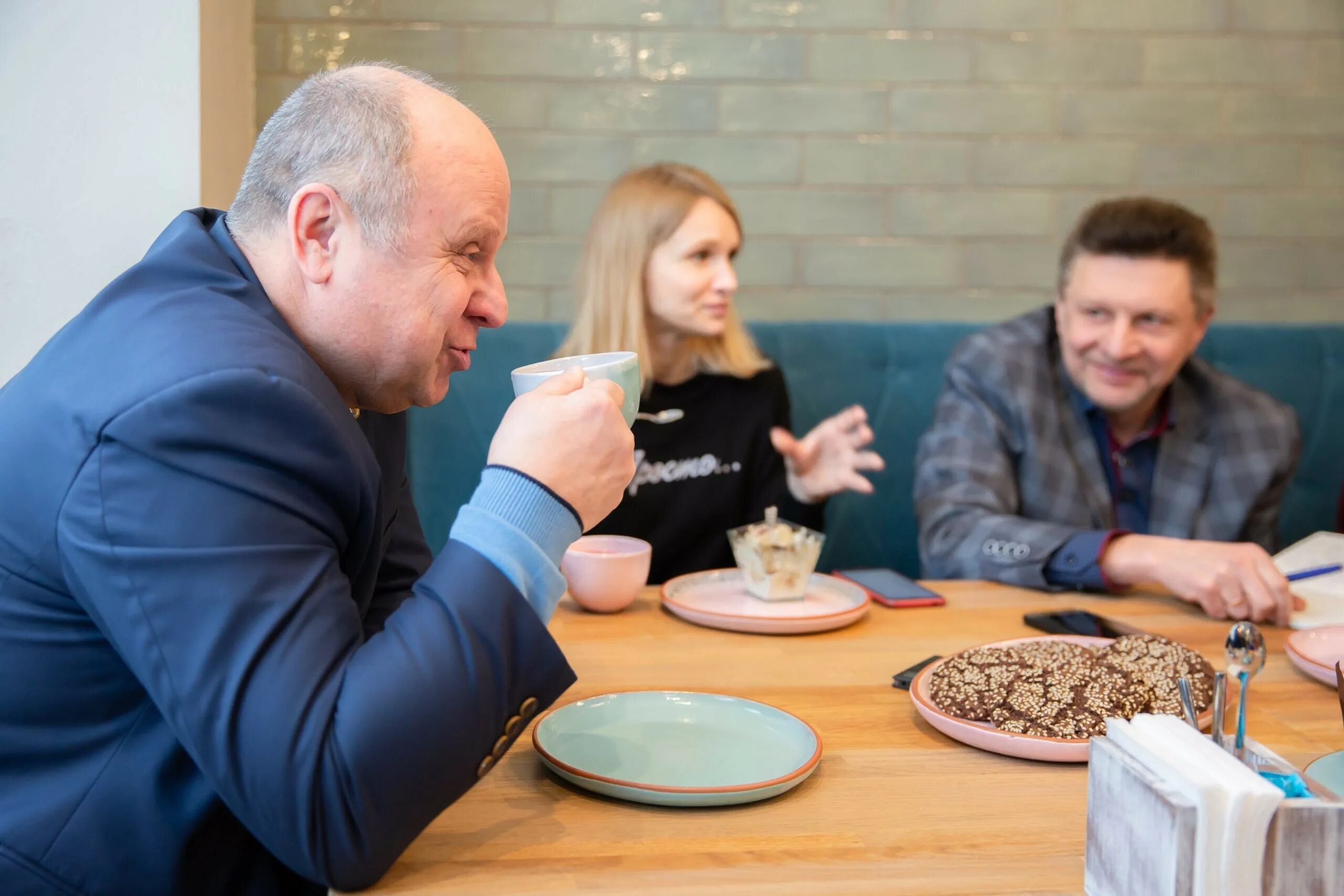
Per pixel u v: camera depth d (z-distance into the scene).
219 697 0.69
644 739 0.94
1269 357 2.57
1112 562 1.48
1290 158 2.80
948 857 0.75
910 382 2.53
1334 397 2.57
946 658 1.09
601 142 2.64
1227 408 2.07
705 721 0.98
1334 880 0.62
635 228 2.12
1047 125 2.73
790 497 2.04
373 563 0.89
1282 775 0.69
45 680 0.78
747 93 2.66
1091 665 1.01
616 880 0.71
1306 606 1.42
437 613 0.74
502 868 0.73
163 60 1.53
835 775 0.89
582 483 0.81
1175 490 2.05
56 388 0.77
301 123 0.83
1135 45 2.73
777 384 2.32
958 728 0.94
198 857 0.81
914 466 2.52
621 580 1.35
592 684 1.10
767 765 0.89
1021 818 0.81
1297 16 2.75
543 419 0.81
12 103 1.50
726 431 2.21
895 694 1.09
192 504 0.70
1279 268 2.83
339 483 0.77
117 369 0.75
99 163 1.53
